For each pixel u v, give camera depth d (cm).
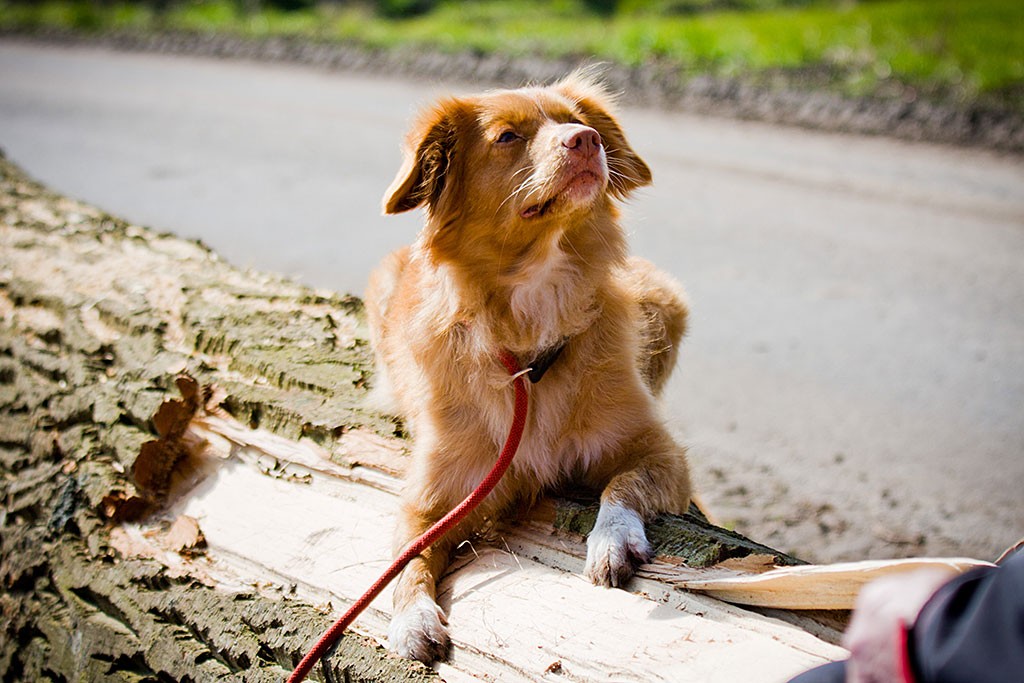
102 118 1656
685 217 1086
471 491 364
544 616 311
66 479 436
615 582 317
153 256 593
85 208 682
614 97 445
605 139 414
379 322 461
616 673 280
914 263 952
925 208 1077
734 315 860
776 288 912
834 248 994
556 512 361
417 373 384
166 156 1422
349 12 2442
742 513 580
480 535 365
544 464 372
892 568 267
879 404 709
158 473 427
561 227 365
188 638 356
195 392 444
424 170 380
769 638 280
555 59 1653
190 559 388
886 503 586
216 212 1172
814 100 1388
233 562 381
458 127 385
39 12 2575
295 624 332
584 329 375
